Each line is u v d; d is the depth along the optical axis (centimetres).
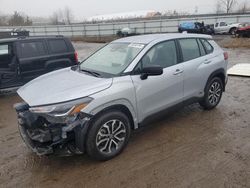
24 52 744
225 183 326
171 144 425
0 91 750
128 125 397
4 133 498
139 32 4038
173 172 351
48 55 785
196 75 500
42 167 373
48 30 4603
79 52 1992
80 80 393
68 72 451
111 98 364
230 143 424
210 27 3272
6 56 759
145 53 425
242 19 3678
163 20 3953
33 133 356
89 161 383
